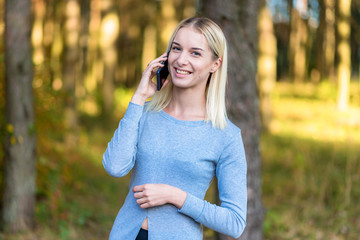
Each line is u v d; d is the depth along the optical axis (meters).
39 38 12.03
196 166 1.75
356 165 7.17
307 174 7.87
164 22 17.67
